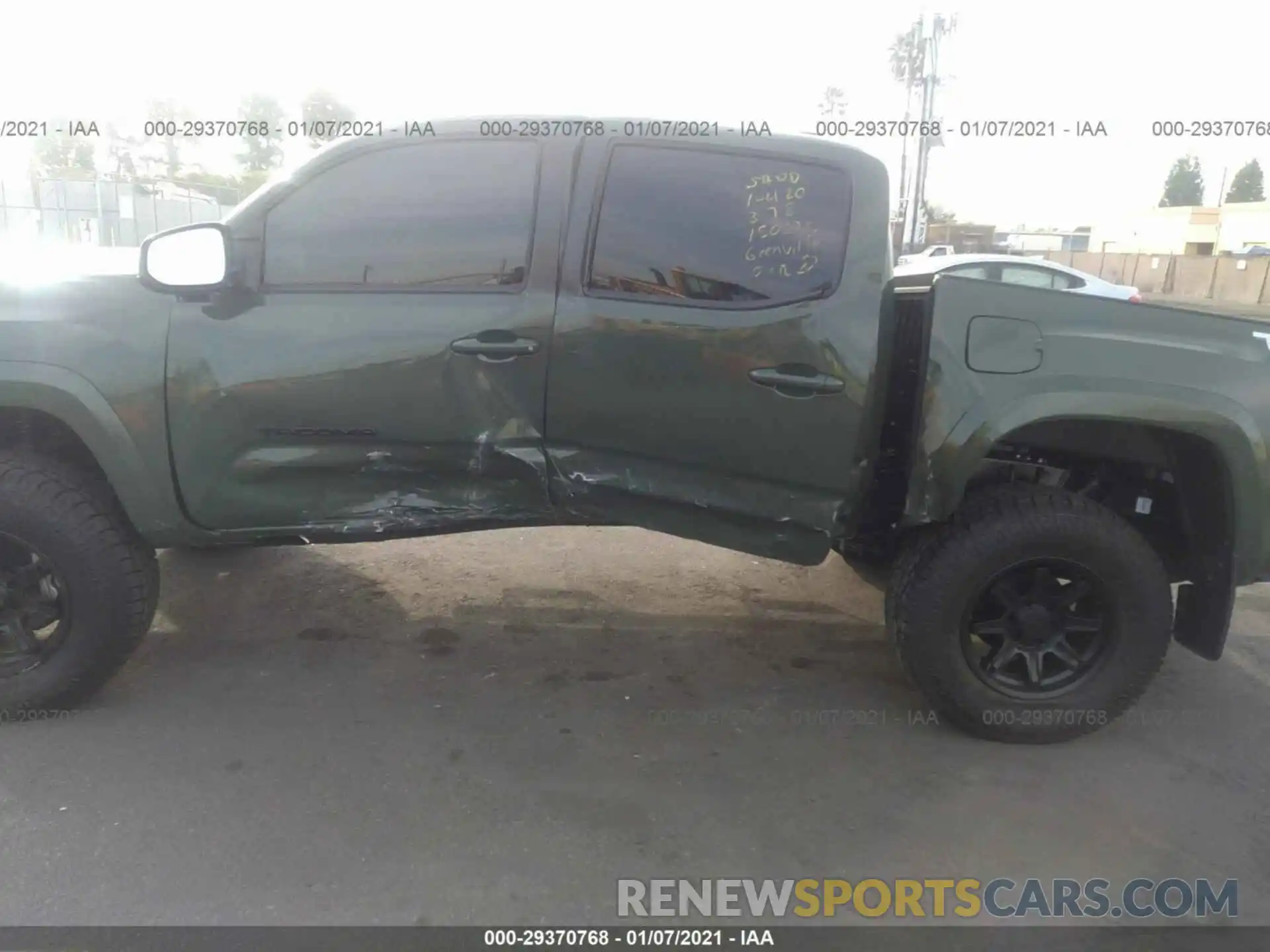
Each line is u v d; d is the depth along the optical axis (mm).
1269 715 3613
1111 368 3129
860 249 3133
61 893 2482
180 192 21875
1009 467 3570
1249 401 3170
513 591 4617
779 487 3252
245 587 4559
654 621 4336
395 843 2725
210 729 3312
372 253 3193
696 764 3189
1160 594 3262
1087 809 2990
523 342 3146
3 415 3232
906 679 3812
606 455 3258
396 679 3721
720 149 3178
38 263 3400
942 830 2865
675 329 3125
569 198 3176
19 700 3248
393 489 3297
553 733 3357
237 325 3123
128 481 3145
